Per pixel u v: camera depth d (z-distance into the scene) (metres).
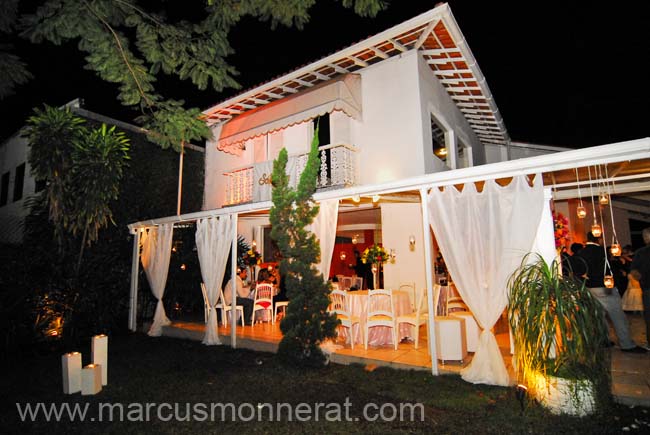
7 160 16.09
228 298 8.99
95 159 8.55
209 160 13.02
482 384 4.85
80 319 8.45
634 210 11.40
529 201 4.64
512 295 4.30
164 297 10.59
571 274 4.28
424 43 8.77
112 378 5.74
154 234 9.38
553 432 3.61
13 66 5.10
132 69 5.71
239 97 10.75
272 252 12.45
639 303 8.13
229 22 5.72
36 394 5.17
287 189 6.33
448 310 7.40
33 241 9.13
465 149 12.16
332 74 9.95
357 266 10.88
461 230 5.13
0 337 7.36
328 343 6.17
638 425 3.61
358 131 9.30
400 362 5.67
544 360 4.02
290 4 5.47
